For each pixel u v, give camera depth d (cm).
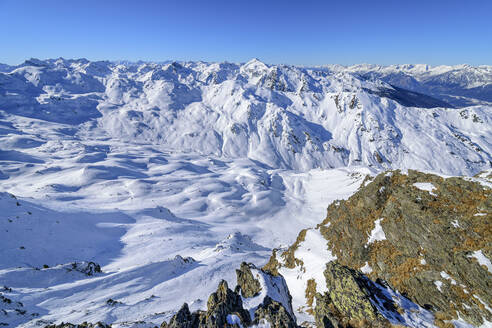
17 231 7469
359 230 3128
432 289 1997
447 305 1867
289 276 3481
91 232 9981
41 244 7500
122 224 12038
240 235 12319
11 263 6209
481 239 2000
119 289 4978
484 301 1742
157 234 11169
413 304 1936
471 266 1894
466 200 2338
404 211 2667
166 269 6234
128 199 18512
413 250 2372
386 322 1597
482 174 2698
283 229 18262
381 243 2739
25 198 10950
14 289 4359
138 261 7875
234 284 5747
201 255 8738
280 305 1709
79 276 5534
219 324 1537
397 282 2259
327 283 2038
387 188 3184
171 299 4716
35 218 8569
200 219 17962
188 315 1717
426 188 2725
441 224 2283
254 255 8619
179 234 12025
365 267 2753
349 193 18488
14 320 3372
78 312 3778
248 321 1605
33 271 5069
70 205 12531
